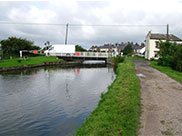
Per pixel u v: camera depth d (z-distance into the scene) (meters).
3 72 20.41
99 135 4.16
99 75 19.69
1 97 9.95
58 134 5.56
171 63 20.17
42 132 5.75
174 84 10.05
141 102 6.56
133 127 4.41
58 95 10.41
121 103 6.34
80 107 8.09
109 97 7.47
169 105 6.20
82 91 11.41
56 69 26.38
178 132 4.20
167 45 21.98
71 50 43.88
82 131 4.58
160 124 4.64
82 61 54.56
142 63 25.86
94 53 43.06
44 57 40.50
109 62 40.56
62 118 6.84
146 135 4.08
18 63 25.77
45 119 6.79
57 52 43.66
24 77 17.09
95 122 4.95
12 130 5.94
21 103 8.87
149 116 5.20
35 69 25.12
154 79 11.73
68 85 13.53
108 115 5.28
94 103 8.62
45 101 9.20
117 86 9.33
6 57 33.84
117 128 4.42
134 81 10.25
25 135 5.58
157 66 20.25
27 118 6.93
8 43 40.50
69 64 38.53
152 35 38.56
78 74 20.59
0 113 7.50
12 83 13.95
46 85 13.45
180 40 36.56
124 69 16.89
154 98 7.10
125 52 70.12
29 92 11.13
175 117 5.11
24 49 42.50
